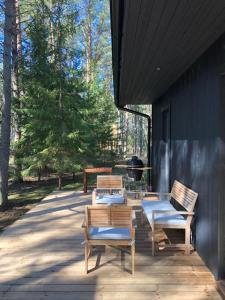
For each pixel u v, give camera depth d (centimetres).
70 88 1114
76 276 365
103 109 1823
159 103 851
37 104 1051
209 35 345
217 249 353
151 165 1057
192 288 338
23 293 327
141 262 405
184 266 394
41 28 1043
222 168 352
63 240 490
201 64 425
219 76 356
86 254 373
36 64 1055
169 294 325
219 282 340
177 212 430
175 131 609
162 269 384
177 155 588
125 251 442
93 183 1164
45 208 709
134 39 356
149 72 534
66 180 1260
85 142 1194
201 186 422
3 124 734
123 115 2831
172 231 534
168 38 353
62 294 324
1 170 734
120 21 316
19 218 625
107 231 392
